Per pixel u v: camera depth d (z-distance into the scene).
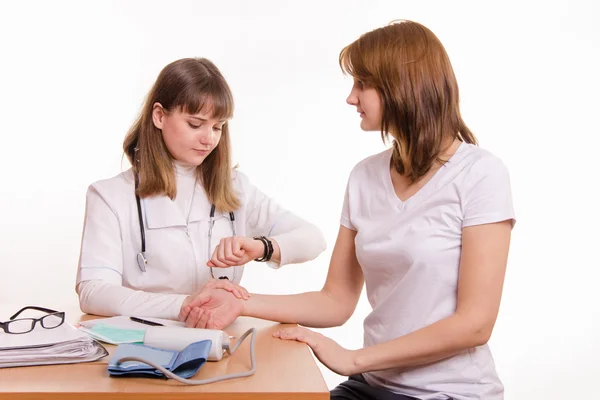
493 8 3.42
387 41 1.47
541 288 3.45
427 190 1.47
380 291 1.54
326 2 3.39
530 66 3.42
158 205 1.78
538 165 3.44
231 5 3.37
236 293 1.52
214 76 1.71
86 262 1.69
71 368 1.15
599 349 3.43
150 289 1.78
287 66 3.40
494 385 1.45
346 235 1.67
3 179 3.36
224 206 1.86
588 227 3.43
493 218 1.39
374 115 1.51
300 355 1.27
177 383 1.08
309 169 3.43
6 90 3.34
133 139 1.84
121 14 3.36
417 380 1.43
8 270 3.36
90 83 3.37
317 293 1.64
